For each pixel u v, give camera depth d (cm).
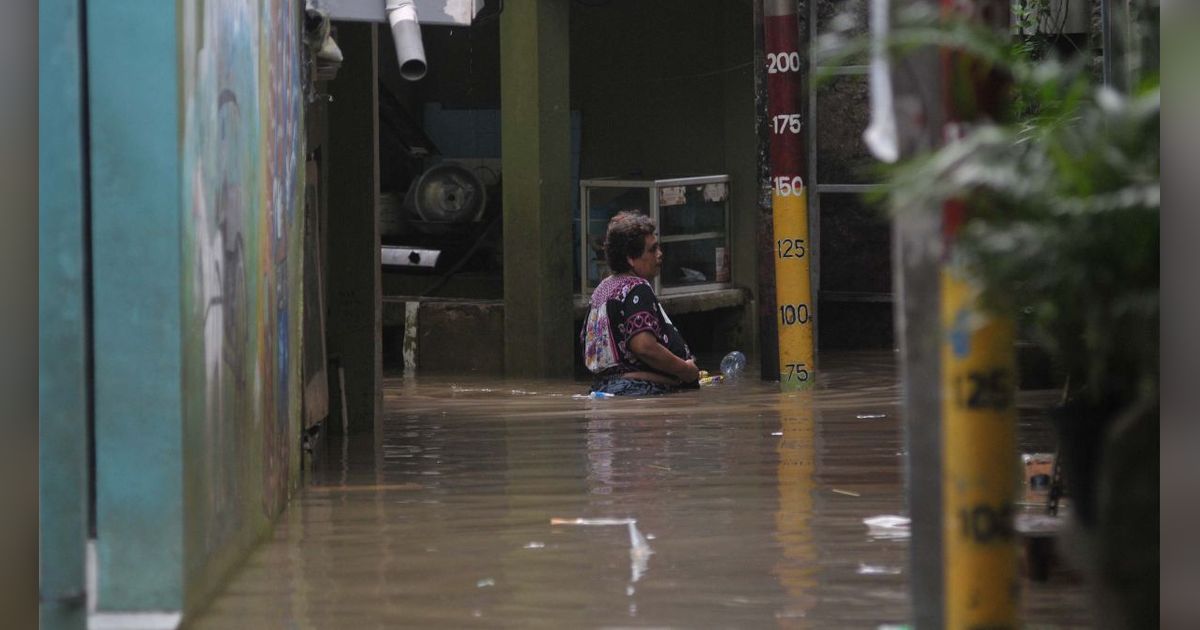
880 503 1173
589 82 2944
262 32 1143
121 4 789
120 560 800
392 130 2886
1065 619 810
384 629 815
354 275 1709
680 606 859
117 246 795
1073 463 712
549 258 2477
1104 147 527
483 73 2978
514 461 1440
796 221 2078
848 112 2534
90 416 802
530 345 2484
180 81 806
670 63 2898
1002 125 580
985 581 595
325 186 1698
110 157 792
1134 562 649
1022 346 1748
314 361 1529
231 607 864
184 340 812
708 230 2791
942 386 601
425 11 1606
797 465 1376
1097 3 1978
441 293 2712
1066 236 525
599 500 1209
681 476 1323
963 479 595
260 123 1117
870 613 837
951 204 558
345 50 1730
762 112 2192
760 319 2208
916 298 603
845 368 2336
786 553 996
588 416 1805
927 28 563
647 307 2044
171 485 802
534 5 2441
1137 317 571
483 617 839
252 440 1040
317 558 1001
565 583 918
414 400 2081
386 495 1255
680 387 2066
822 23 2366
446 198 2772
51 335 785
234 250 978
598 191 2741
